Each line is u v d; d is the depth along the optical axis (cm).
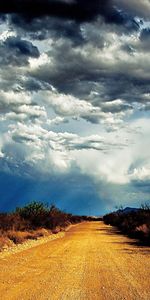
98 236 3462
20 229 3250
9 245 2294
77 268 1418
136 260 1666
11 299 880
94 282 1123
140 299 891
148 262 1592
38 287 1035
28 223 3619
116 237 3297
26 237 2919
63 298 900
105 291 988
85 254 1909
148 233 2877
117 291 988
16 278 1179
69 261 1623
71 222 7850
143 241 2794
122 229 4550
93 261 1631
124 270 1367
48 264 1520
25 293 952
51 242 2719
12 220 3334
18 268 1396
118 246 2378
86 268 1420
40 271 1334
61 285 1070
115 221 6594
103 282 1123
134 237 3275
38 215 4047
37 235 3231
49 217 4331
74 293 959
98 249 2177
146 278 1191
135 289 1016
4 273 1276
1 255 1812
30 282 1112
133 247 2308
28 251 2031
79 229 5084
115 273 1298
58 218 4828
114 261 1631
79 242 2720
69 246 2373
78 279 1175
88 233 4019
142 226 3350
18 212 4003
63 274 1272
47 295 931
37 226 3841
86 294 948
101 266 1474
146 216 4138
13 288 1017
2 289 1002
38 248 2220
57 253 1945
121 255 1866
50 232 3897
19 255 1827
